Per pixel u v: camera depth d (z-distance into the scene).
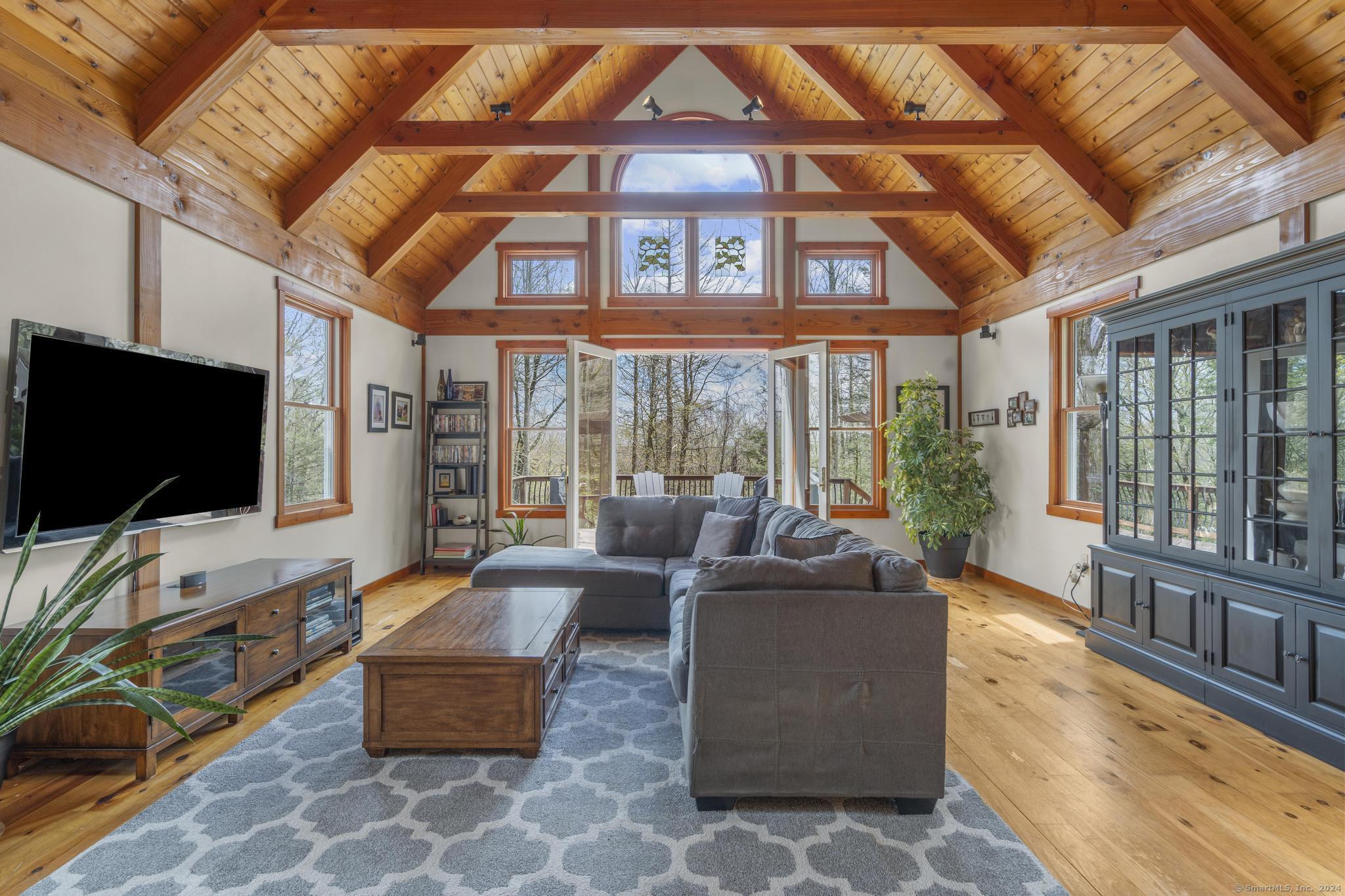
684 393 10.66
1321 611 2.42
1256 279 2.73
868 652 2.00
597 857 1.77
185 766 2.30
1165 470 3.25
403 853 1.78
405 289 5.86
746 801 2.07
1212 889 1.66
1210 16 2.87
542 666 2.37
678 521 4.50
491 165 5.34
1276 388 2.67
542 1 2.87
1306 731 2.44
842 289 6.51
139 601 2.62
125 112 2.89
